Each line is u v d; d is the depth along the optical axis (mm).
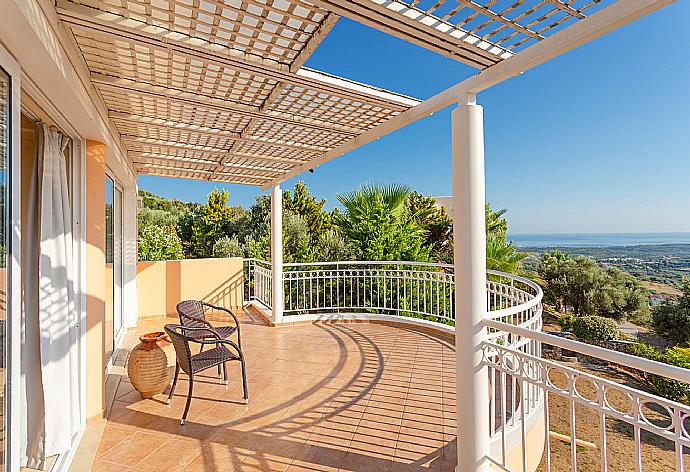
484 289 2232
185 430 2832
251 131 3760
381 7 1762
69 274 2615
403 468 2365
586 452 4254
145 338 3430
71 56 2049
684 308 8062
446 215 10672
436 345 5008
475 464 2176
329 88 2668
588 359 7562
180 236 14820
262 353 4715
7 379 1589
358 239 7398
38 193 2266
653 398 1330
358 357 4531
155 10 1896
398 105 2977
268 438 2723
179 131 3846
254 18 1968
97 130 2791
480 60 2100
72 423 2689
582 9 1665
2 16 1327
